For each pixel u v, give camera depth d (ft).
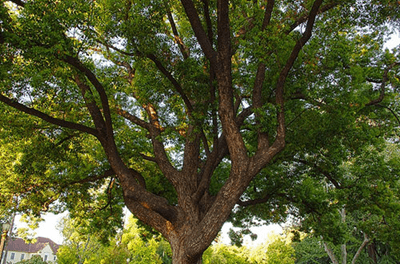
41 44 19.44
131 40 24.52
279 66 23.81
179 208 24.86
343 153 31.12
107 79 29.45
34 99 27.35
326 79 26.03
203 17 27.12
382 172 31.24
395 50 27.32
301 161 33.63
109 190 36.35
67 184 31.99
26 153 29.89
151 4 24.31
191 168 27.37
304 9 26.22
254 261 106.11
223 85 21.84
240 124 27.17
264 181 35.14
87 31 21.53
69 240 94.79
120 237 92.63
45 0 19.36
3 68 20.59
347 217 62.18
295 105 30.66
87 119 30.81
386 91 28.30
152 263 84.89
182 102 31.60
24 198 34.63
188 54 30.30
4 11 18.75
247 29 26.61
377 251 69.26
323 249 72.69
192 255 20.86
